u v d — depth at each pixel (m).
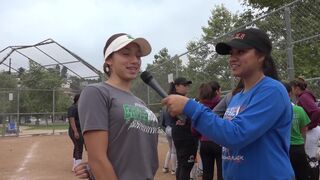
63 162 12.26
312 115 5.66
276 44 7.56
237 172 2.56
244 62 2.61
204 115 2.44
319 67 8.09
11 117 25.06
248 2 21.52
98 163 2.46
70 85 31.45
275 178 2.45
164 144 15.91
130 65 2.75
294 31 7.28
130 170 2.55
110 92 2.63
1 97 25.08
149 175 2.62
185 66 11.90
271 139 2.50
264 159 2.47
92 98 2.55
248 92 2.60
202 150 6.04
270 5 19.69
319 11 6.93
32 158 13.35
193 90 11.08
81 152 9.99
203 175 6.12
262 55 2.64
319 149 5.90
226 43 2.64
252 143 2.49
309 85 7.44
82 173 2.75
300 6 7.18
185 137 6.25
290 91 5.43
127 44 2.69
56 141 20.30
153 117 2.79
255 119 2.42
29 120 30.56
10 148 16.88
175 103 2.51
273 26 7.64
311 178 5.71
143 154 2.61
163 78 14.05
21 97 29.38
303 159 5.34
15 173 10.28
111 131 2.56
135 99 2.77
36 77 37.25
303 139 5.37
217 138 2.41
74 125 9.83
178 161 6.41
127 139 2.57
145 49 2.80
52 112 27.69
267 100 2.46
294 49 8.00
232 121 2.44
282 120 2.52
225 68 9.42
